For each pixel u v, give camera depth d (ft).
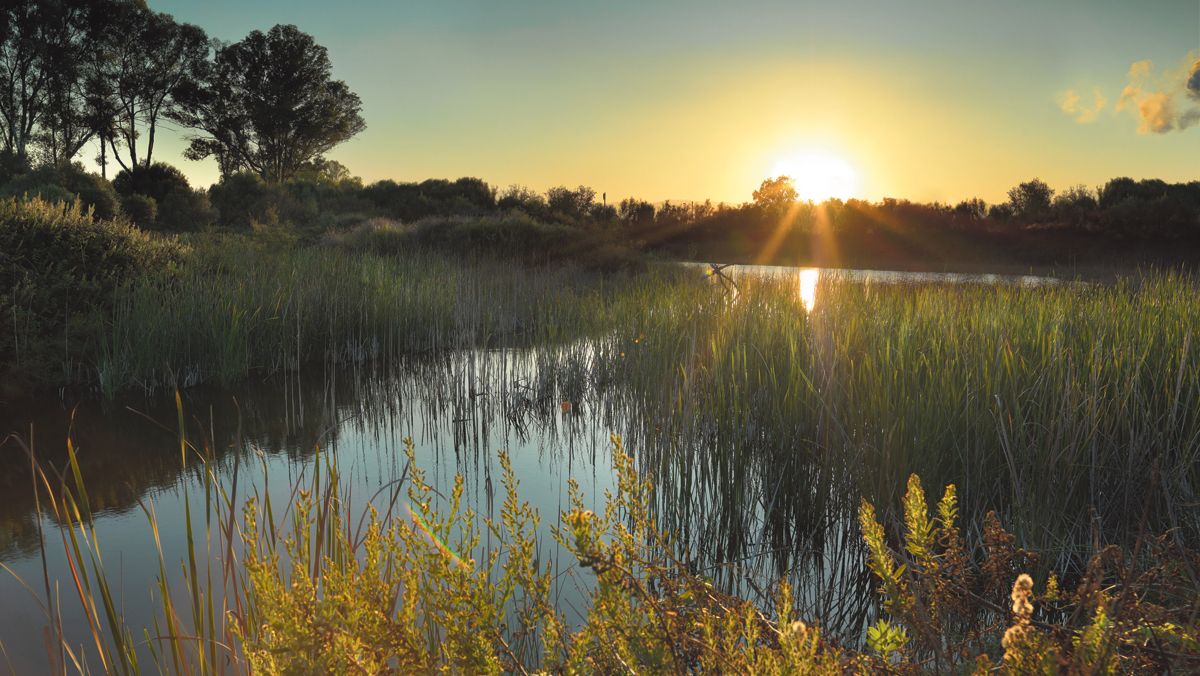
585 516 5.32
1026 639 4.66
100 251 34.86
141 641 10.75
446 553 5.57
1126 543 12.69
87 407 26.63
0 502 17.87
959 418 14.96
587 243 71.46
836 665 5.36
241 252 46.70
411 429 24.17
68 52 145.38
